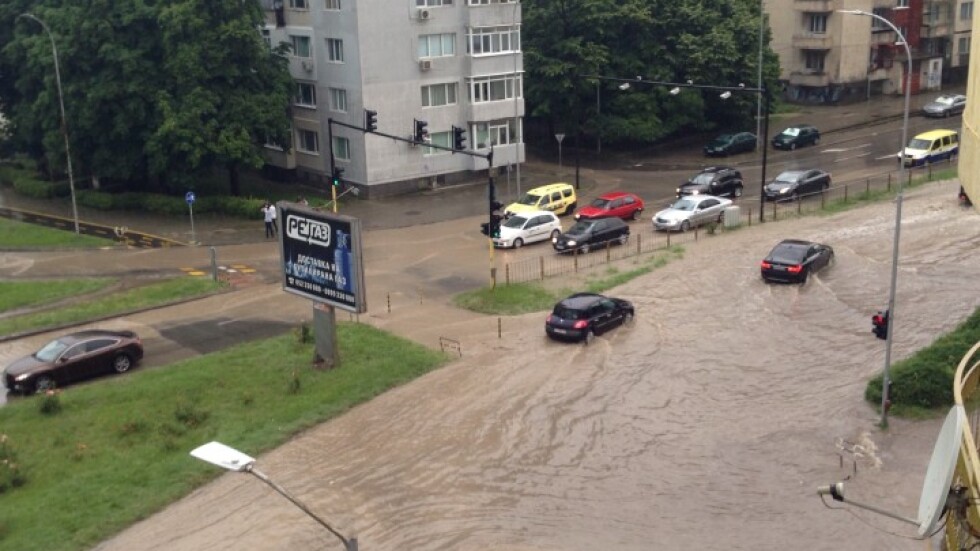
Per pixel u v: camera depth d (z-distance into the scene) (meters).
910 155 56.09
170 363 31.14
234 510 22.77
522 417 26.94
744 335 32.41
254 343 32.62
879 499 21.95
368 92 52.47
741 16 64.56
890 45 76.50
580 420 26.66
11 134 58.69
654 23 62.22
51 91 51.00
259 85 51.59
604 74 61.88
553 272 39.91
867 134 65.56
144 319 35.38
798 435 25.31
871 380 27.48
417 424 26.77
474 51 55.06
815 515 21.44
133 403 28.00
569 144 67.00
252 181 59.28
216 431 26.48
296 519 22.20
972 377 18.70
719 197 49.09
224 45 49.66
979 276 37.00
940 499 11.22
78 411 27.56
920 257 39.69
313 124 56.31
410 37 53.19
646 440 25.45
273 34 57.84
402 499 22.94
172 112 48.88
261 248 44.72
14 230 48.16
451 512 22.27
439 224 48.19
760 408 27.03
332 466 24.67
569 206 49.97
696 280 38.19
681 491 22.81
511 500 22.70
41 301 37.31
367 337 32.97
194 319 35.28
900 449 24.30
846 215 46.97
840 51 74.00
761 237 43.88
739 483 23.05
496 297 36.38
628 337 32.59
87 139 52.19
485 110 55.75
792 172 51.78
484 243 44.62
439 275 40.06
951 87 81.19
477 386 29.00
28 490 23.77
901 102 75.38
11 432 26.39
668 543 20.58
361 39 51.62
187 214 51.12
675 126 63.31
